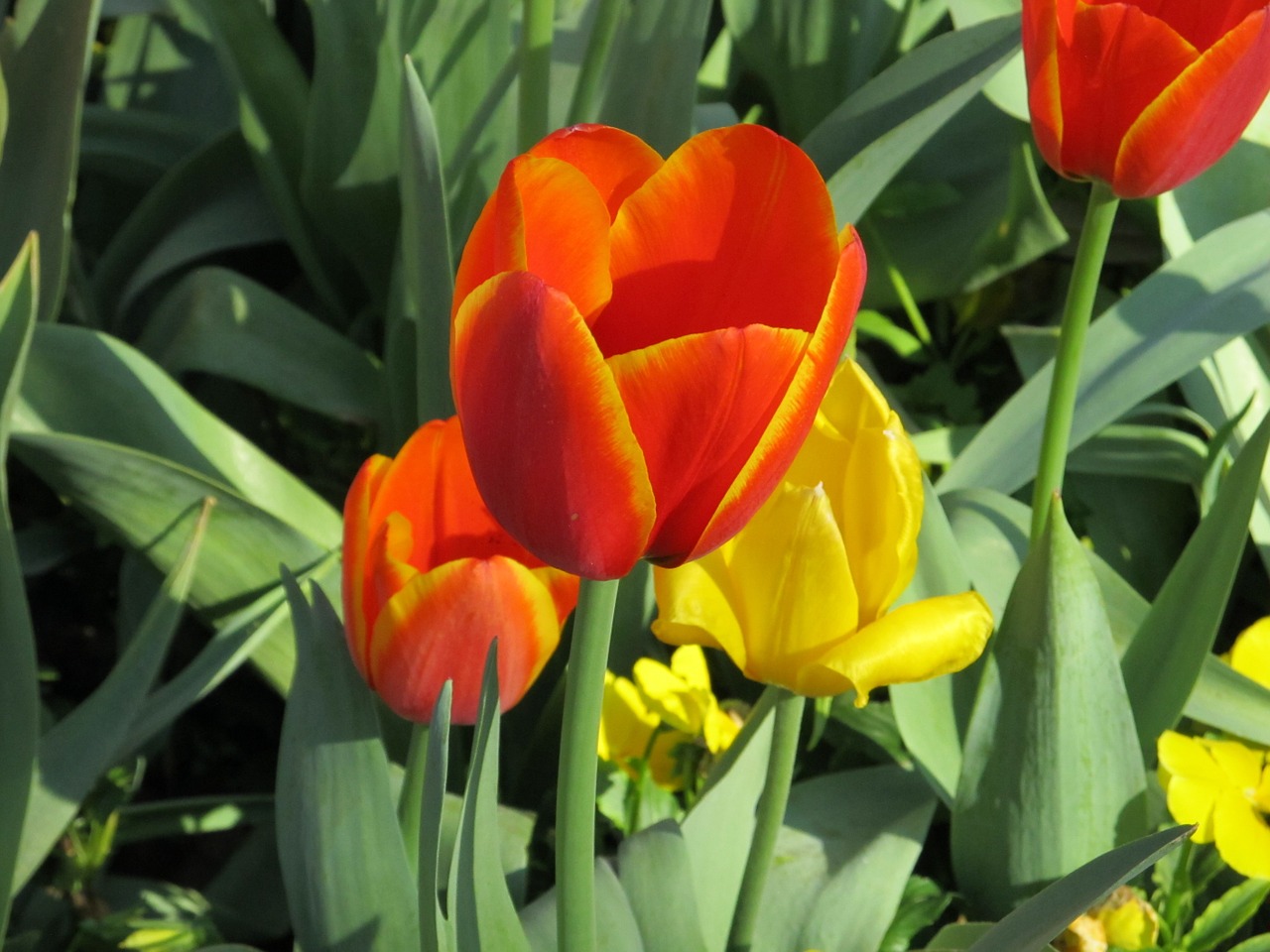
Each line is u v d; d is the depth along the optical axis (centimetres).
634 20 81
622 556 53
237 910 81
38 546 89
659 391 52
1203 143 65
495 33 87
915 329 104
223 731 92
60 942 77
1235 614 90
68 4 78
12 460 95
